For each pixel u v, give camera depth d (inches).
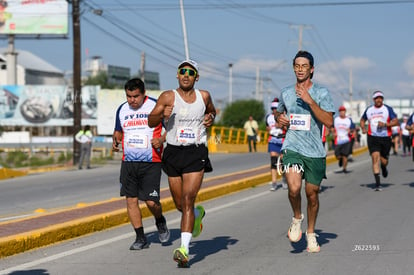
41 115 3503.9
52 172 1534.2
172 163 454.6
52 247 533.0
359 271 427.8
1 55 5457.7
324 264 450.9
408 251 492.1
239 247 523.2
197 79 455.5
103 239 569.9
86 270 443.2
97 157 2064.5
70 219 618.8
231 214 730.2
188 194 449.1
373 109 952.9
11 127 3718.0
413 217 677.9
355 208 761.6
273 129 972.6
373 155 957.8
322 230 600.4
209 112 462.0
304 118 474.3
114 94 3097.9
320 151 474.9
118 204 743.7
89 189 1088.2
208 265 454.9
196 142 453.1
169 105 451.2
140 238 520.7
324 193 940.6
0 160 2249.0
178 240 562.3
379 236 562.3
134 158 510.0
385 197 872.3
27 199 959.0
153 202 514.6
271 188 986.1
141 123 508.4
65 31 3430.1
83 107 3442.4
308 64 471.2
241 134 2815.0
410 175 1227.9
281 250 506.9
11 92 3503.9
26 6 3427.7
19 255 499.2
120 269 445.7
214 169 1498.5
